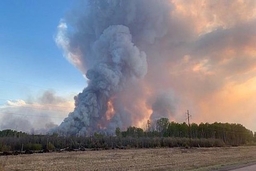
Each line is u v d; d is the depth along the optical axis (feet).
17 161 115.44
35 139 219.00
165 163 104.68
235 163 99.25
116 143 272.31
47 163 106.32
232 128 452.76
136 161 115.24
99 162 110.63
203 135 393.09
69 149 223.92
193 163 103.55
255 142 488.02
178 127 398.62
